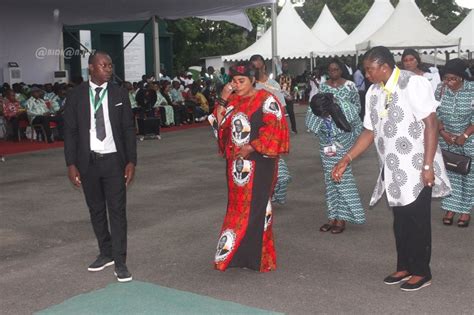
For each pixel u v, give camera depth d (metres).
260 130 4.91
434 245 5.87
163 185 9.19
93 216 5.22
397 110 4.47
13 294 4.81
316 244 6.00
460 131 6.29
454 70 6.08
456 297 4.55
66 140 4.98
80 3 16.48
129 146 5.01
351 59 28.12
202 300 4.60
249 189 4.97
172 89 18.75
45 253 5.90
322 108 6.07
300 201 7.92
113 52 26.39
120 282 5.02
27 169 10.86
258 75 6.54
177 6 17.59
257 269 5.05
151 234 6.50
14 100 14.86
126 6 17.25
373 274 5.11
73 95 4.97
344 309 4.37
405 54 6.69
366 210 7.37
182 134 16.27
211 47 38.34
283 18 28.05
